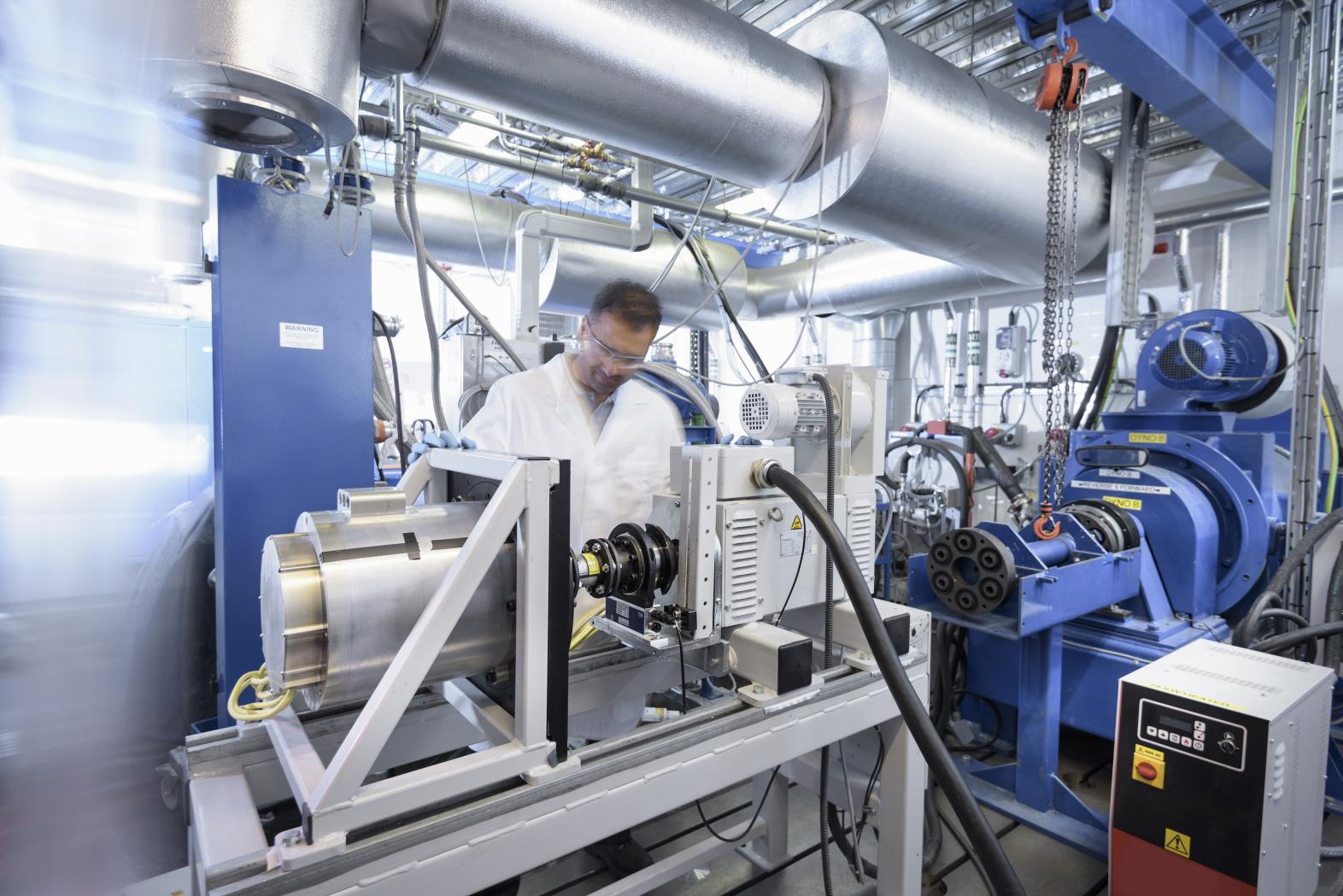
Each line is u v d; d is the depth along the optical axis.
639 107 1.53
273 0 0.97
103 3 0.87
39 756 0.98
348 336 1.66
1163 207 3.21
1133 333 3.69
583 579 1.06
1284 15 2.31
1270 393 2.42
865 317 4.79
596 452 1.71
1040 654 1.96
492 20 1.29
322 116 1.09
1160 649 1.95
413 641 0.76
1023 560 1.75
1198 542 2.09
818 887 1.71
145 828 1.63
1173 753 1.35
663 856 1.81
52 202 0.90
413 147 1.55
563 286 3.26
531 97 1.43
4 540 0.94
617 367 1.60
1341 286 3.07
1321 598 2.14
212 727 1.75
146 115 1.03
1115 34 1.84
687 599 1.09
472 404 2.58
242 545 1.56
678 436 1.86
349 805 0.72
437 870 0.77
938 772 0.98
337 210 1.62
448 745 1.13
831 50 1.93
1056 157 1.69
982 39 2.67
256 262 1.54
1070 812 1.94
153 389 1.62
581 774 0.87
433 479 1.14
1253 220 3.30
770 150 1.80
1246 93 2.40
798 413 1.21
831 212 2.00
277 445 1.58
